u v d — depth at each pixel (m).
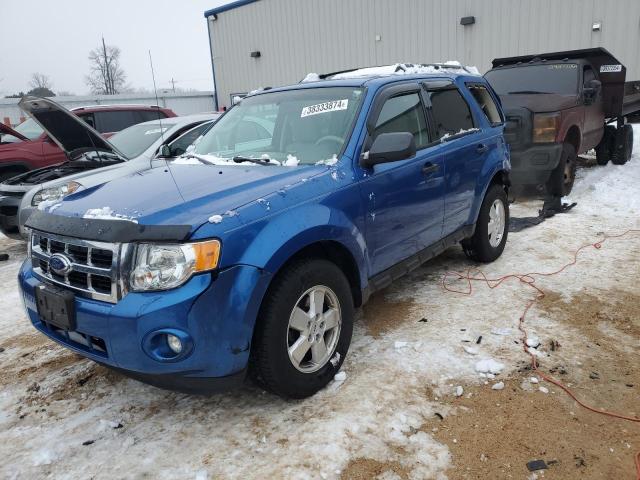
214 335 2.52
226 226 2.58
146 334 2.46
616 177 8.58
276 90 4.36
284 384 2.85
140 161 6.20
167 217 2.58
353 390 3.09
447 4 14.82
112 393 3.28
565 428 2.70
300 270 2.88
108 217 2.65
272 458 2.58
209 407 3.05
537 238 5.92
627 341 3.54
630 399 2.92
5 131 8.87
